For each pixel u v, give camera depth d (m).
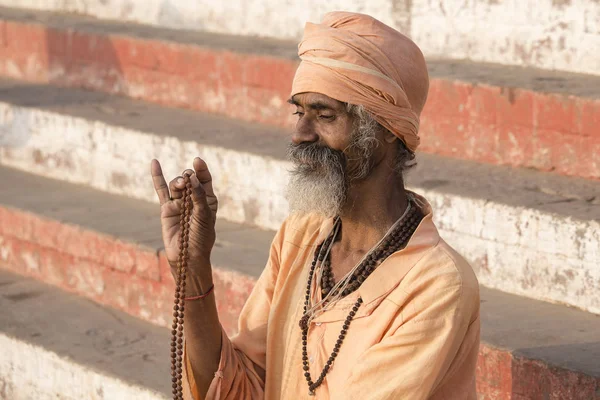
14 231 8.65
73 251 8.13
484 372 5.56
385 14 9.18
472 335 4.04
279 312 4.38
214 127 8.98
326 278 4.24
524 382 5.36
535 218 6.34
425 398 3.82
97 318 7.70
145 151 8.78
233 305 6.95
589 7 7.83
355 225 4.20
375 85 3.94
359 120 3.99
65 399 7.01
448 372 4.00
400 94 3.99
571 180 7.07
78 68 10.73
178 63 9.77
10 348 7.38
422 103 4.17
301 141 4.08
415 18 8.98
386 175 4.16
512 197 6.66
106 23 11.16
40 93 10.55
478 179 7.17
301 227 4.45
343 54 3.96
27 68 11.27
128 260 7.67
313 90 3.99
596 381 5.03
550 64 8.15
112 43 10.34
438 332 3.84
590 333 5.73
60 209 8.57
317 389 4.10
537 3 8.16
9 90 10.73
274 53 9.08
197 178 4.17
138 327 7.54
